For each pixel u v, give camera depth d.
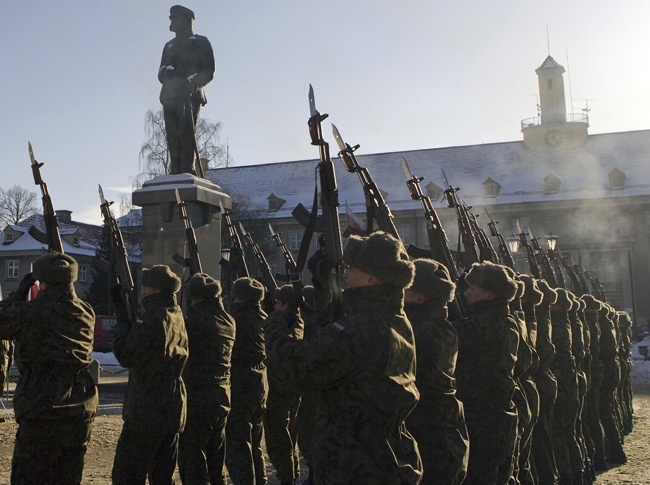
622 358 12.76
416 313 4.21
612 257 58.50
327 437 3.36
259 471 6.86
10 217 67.88
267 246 52.78
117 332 5.34
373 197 4.55
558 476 7.21
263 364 6.92
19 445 4.70
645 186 58.34
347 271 3.56
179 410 5.36
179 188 12.04
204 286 6.18
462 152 64.44
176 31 13.36
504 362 4.96
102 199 6.19
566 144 62.41
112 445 10.36
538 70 64.62
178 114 12.98
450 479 4.00
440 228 5.80
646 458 10.48
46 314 4.75
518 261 25.30
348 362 3.27
